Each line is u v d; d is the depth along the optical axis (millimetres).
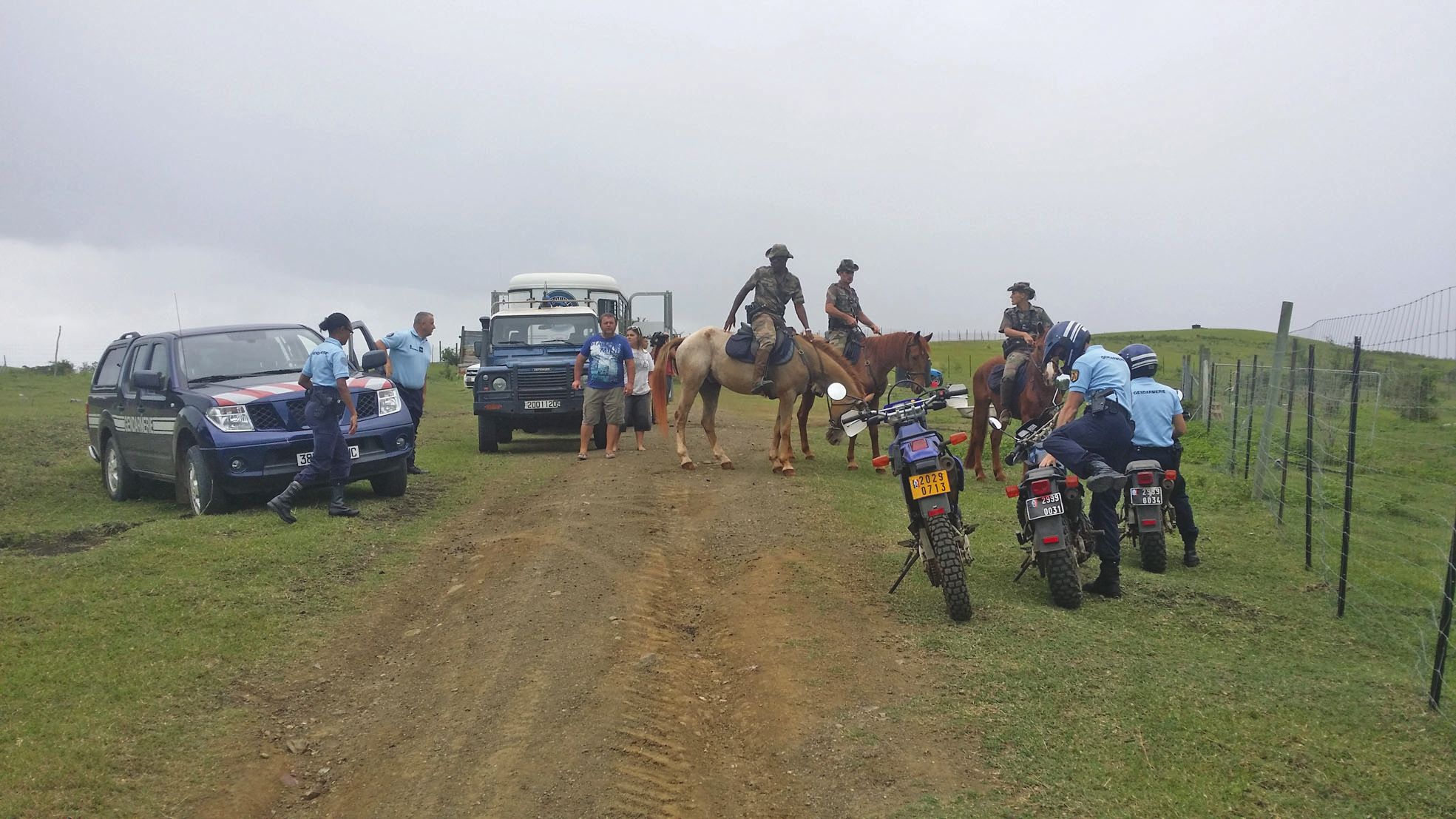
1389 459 10453
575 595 6836
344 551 8117
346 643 6242
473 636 6246
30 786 4273
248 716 5152
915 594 6801
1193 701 4918
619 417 14086
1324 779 4148
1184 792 4078
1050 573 6488
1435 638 5887
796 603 6559
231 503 10312
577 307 17578
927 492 6211
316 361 9164
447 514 9992
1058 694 5023
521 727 4930
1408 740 4480
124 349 12055
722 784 4453
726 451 15227
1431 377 7391
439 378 37125
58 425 17000
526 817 4164
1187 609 6527
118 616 6387
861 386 12516
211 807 4281
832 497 10211
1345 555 6371
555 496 10656
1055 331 7590
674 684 5492
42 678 5375
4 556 8117
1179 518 7738
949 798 4109
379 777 4594
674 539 8664
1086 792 4105
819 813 4125
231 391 9867
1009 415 11258
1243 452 13289
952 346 53719
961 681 5211
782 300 12336
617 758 4613
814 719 4902
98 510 10992
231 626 6340
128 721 4934
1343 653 5703
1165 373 30094
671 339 12852
